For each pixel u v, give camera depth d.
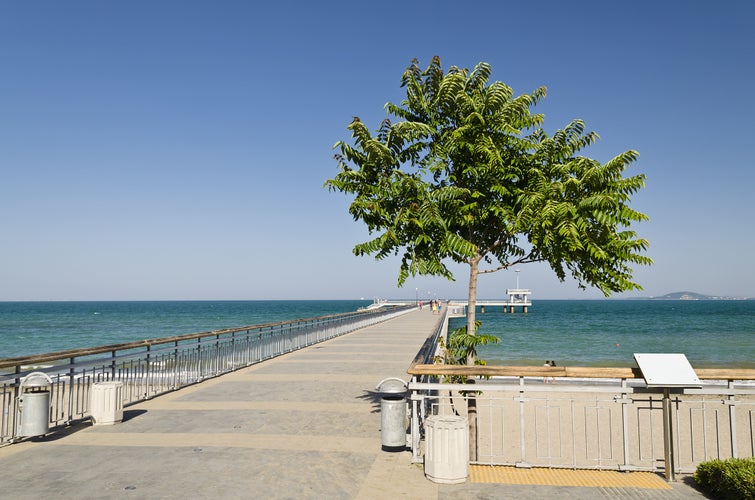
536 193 6.68
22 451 6.95
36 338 59.91
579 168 7.00
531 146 7.29
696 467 6.12
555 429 14.79
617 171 6.44
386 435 6.93
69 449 7.05
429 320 44.91
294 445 7.25
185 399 10.59
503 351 43.00
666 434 5.92
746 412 16.95
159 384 11.30
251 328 16.14
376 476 6.00
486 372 6.41
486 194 7.68
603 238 6.77
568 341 52.81
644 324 86.12
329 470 6.21
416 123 7.01
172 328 76.62
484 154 7.16
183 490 5.52
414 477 5.98
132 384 10.11
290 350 19.89
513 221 7.30
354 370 14.79
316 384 12.42
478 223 8.04
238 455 6.79
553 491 5.52
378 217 7.55
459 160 7.57
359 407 9.80
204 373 13.11
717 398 18.78
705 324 85.62
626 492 5.49
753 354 42.25
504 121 7.24
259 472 6.12
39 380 7.41
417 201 7.20
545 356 39.25
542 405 17.70
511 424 15.35
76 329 74.75
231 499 5.28
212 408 9.72
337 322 27.78
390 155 7.22
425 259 7.52
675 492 5.49
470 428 7.91
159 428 8.20
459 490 5.56
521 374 6.40
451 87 7.24
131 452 6.91
